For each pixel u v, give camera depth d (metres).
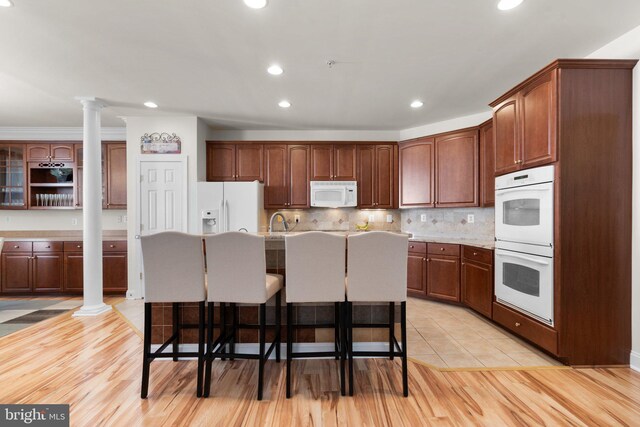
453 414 1.77
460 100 3.60
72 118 4.21
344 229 4.99
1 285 4.37
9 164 4.70
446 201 4.19
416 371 2.26
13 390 2.01
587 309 2.25
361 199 4.71
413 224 4.89
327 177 4.71
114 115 4.12
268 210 4.91
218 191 4.16
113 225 5.00
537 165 2.43
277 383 2.11
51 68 2.77
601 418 1.72
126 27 2.16
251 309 2.53
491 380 2.12
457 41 2.37
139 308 3.79
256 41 2.35
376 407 1.84
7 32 2.20
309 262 1.99
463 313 3.59
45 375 2.20
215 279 1.99
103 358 2.46
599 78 2.24
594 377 2.13
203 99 3.54
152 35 2.26
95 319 3.39
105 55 2.54
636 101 2.22
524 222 2.58
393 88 3.26
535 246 2.44
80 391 2.00
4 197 4.72
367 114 4.11
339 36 2.29
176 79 3.00
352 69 2.82
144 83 3.10
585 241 2.25
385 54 2.55
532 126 2.48
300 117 4.21
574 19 2.10
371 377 2.19
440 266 3.93
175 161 4.19
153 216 4.18
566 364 2.29
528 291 2.54
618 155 2.25
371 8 1.98
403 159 4.64
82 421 1.71
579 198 2.24
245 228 4.18
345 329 2.05
